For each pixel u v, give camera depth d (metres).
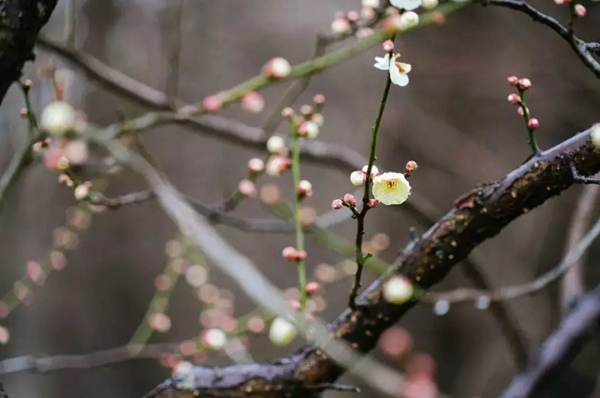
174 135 2.68
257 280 1.24
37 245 2.60
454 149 2.95
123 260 2.67
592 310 1.72
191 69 2.67
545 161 1.09
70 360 2.38
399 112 2.92
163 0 2.49
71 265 2.62
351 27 1.34
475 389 2.79
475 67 2.93
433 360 2.77
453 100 2.98
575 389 2.73
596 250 2.67
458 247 1.13
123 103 2.41
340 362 1.13
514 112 2.91
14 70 1.11
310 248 2.70
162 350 2.21
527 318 2.72
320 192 2.68
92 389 2.60
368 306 1.15
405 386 2.05
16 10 1.09
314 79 2.75
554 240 2.82
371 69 2.86
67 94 1.98
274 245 2.69
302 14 2.78
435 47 2.95
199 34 2.68
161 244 2.70
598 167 1.08
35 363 1.46
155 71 2.53
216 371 1.16
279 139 1.32
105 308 2.65
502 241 2.86
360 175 1.04
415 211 1.76
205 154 2.70
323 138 2.78
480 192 1.12
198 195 2.67
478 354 2.84
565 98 2.84
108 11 2.47
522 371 1.71
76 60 1.58
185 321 2.61
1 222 2.59
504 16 2.87
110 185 2.59
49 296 2.60
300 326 1.16
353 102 2.84
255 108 1.45
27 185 2.59
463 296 1.43
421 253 1.14
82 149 1.47
